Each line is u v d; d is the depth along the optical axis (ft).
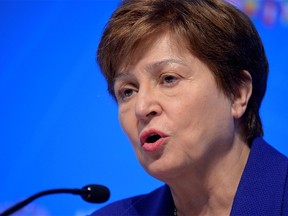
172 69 14.05
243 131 15.35
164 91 14.12
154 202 16.92
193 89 14.02
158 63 14.11
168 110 13.93
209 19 14.53
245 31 15.05
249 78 15.05
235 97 14.87
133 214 17.06
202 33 14.29
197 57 14.24
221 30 14.56
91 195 13.26
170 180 14.67
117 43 14.70
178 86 14.07
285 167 14.75
